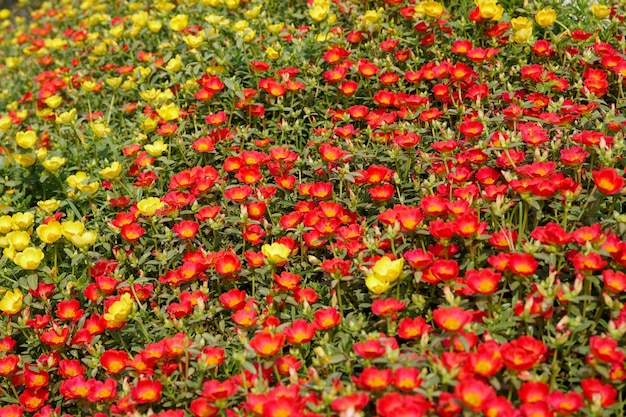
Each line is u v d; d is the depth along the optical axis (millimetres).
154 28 1951
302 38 1797
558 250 1256
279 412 1144
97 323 1354
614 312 1203
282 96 1677
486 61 1643
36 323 1378
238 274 1380
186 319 1342
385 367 1218
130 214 1457
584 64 1590
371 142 1587
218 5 2004
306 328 1247
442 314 1177
